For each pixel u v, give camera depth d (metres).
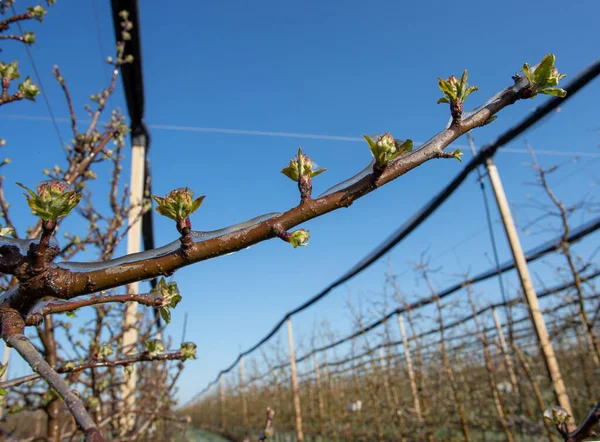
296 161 0.85
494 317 7.92
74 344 3.08
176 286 1.02
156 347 1.45
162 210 0.80
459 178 4.62
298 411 12.08
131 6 3.52
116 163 3.38
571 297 5.09
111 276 0.80
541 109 3.64
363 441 9.72
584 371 6.16
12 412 2.56
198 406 35.31
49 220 0.76
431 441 6.96
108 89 2.99
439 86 0.88
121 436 3.49
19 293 0.79
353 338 10.59
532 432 5.36
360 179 0.84
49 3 2.20
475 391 7.98
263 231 0.82
